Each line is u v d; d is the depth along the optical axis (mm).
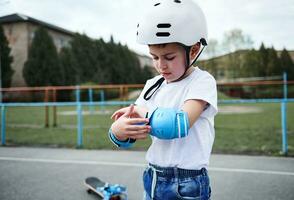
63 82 28328
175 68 1289
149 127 1201
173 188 1391
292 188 3264
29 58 27484
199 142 1396
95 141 6371
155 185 1438
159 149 1446
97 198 3049
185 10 1263
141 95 1637
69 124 9781
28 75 27359
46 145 6027
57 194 3166
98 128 8562
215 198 2988
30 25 31641
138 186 3395
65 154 5145
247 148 5352
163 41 1229
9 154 5195
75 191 3258
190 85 1411
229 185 3379
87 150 5484
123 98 9562
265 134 7000
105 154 5102
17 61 31016
